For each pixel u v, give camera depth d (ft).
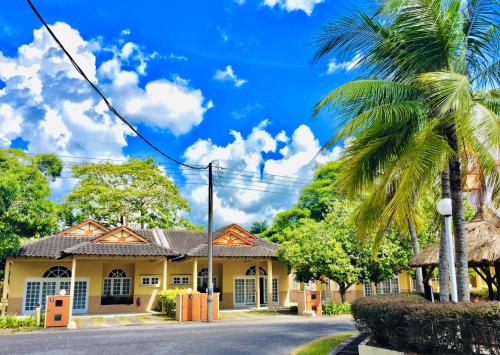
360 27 33.32
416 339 26.02
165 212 118.21
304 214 127.24
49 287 80.53
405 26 30.76
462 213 31.73
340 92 30.12
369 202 33.78
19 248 72.43
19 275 78.59
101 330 55.11
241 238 91.71
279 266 99.81
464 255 31.12
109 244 79.46
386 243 76.13
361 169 31.91
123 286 87.66
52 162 103.50
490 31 31.81
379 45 33.17
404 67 32.35
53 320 58.75
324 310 78.28
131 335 48.83
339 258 73.77
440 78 26.96
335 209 85.20
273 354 36.50
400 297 34.32
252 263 97.45
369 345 30.66
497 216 51.78
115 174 117.08
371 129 31.17
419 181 28.22
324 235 78.07
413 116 30.89
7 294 77.20
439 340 24.94
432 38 30.78
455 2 30.71
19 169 74.79
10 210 69.46
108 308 83.61
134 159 121.80
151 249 80.53
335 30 33.55
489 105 33.32
